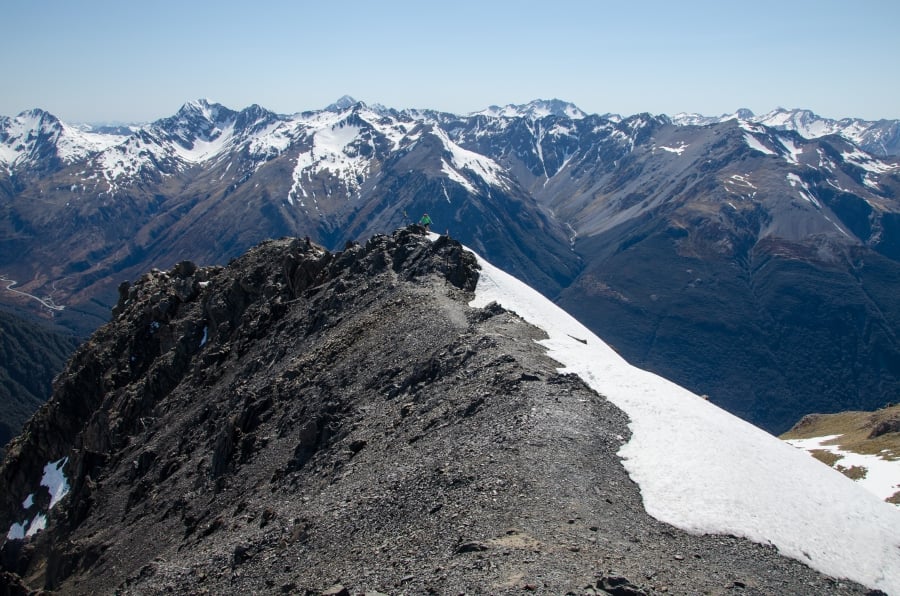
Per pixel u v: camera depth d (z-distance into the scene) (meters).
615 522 37.28
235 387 94.12
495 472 42.31
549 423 47.81
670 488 41.56
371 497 46.31
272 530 49.28
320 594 34.16
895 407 142.62
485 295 87.56
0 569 93.25
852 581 37.12
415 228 107.94
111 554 72.69
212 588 45.44
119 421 109.69
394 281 93.94
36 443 119.38
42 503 111.94
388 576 35.03
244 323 111.88
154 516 75.44
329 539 44.00
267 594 40.78
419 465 48.03
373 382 70.19
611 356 71.69
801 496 43.84
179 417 99.19
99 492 92.81
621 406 52.31
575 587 28.98
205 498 70.50
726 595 31.64
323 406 70.38
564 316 85.75
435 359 66.31
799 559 37.41
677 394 56.31
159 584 49.88
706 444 47.38
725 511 39.81
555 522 36.16
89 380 122.88
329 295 100.31
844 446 117.31
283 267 118.12
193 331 119.12
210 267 134.00
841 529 41.41
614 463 44.16
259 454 70.81
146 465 91.81
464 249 97.00
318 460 60.84
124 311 134.75
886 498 89.75
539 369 57.94
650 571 32.00
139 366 122.00
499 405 52.56
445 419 54.53
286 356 91.94
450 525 38.12
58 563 81.56
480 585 30.09
